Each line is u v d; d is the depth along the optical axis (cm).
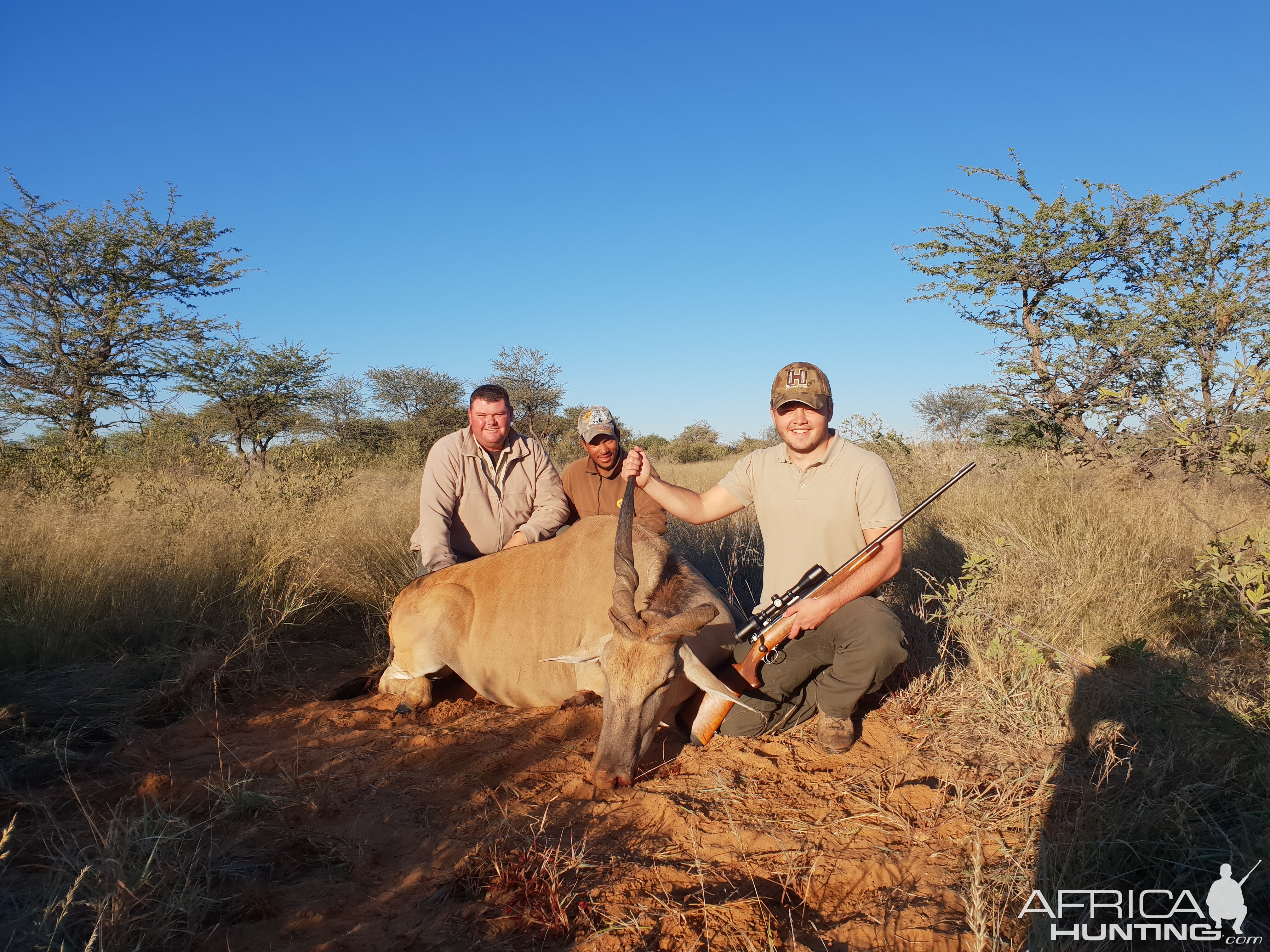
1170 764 342
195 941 266
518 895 289
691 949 259
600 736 415
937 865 310
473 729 465
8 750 422
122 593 625
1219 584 486
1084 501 742
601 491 681
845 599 402
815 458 433
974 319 1358
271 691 541
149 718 480
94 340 2200
